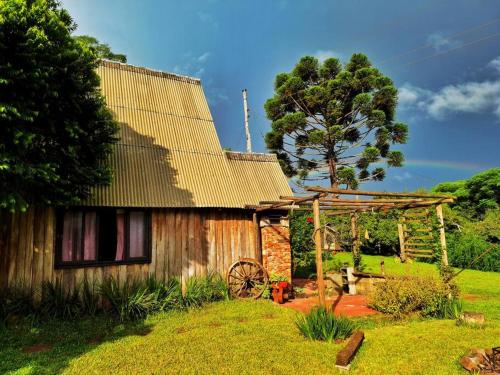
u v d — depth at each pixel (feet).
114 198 29.45
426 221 33.27
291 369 16.85
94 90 25.67
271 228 37.65
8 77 18.84
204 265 34.04
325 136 74.13
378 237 71.10
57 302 25.09
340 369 16.93
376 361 17.92
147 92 40.19
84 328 23.08
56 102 22.09
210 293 31.53
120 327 23.75
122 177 31.42
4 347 19.57
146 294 27.99
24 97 19.86
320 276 24.99
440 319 26.53
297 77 77.10
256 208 35.63
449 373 16.29
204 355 18.62
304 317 24.84
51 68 20.26
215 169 38.01
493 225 69.36
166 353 18.86
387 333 22.75
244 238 36.99
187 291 30.50
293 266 49.44
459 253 60.90
